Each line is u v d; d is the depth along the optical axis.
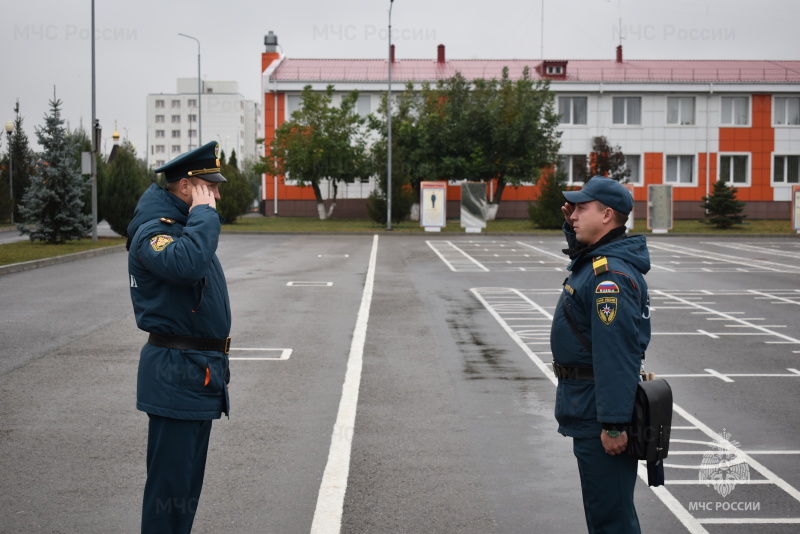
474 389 8.20
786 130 51.69
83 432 6.58
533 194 53.00
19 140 48.09
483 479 5.54
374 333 11.52
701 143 51.72
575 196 3.82
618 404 3.45
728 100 51.69
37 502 5.07
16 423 6.83
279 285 17.47
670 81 51.06
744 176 52.12
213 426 6.79
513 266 22.33
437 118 46.38
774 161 52.03
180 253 3.62
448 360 9.66
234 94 121.81
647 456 3.49
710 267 22.62
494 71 56.19
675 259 25.41
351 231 37.78
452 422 6.97
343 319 12.80
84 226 29.09
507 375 8.87
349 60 58.06
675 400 7.81
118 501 5.09
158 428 3.81
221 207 43.62
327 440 6.41
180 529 3.84
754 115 51.56
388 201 39.09
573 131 51.69
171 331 3.81
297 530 4.65
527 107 45.56
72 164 28.77
